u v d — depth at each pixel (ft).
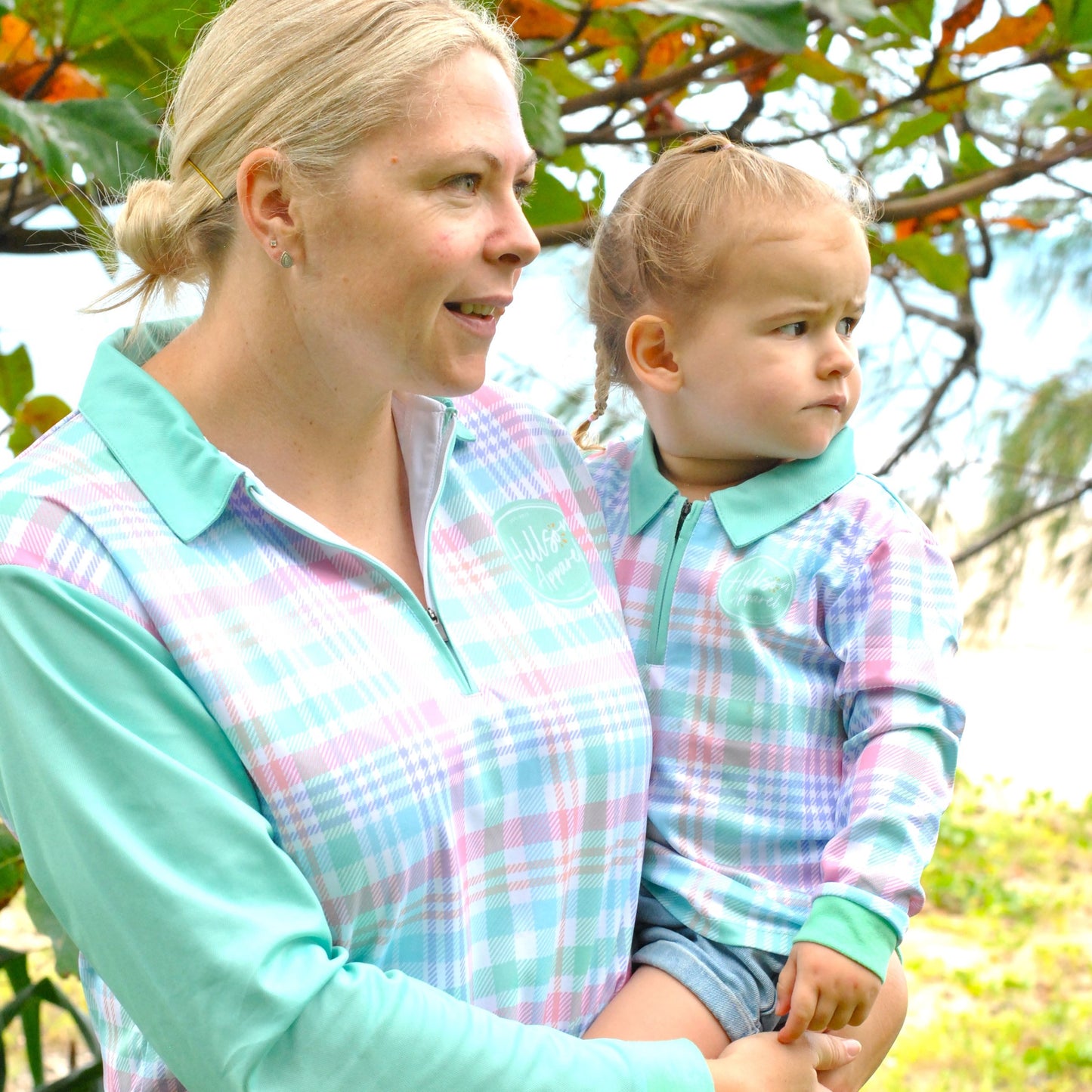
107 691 3.48
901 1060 16.34
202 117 4.06
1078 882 22.81
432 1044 3.44
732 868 4.65
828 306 4.84
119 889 3.37
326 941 3.56
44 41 6.27
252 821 3.46
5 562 3.53
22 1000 6.61
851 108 9.71
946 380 10.37
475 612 4.32
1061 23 7.60
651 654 4.89
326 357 4.02
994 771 29.40
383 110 3.76
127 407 3.97
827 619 4.80
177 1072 3.46
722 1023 4.37
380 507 4.39
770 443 4.93
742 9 6.78
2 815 3.93
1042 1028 17.34
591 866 4.33
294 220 3.88
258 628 3.74
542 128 6.95
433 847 3.82
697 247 4.94
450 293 3.90
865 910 4.23
